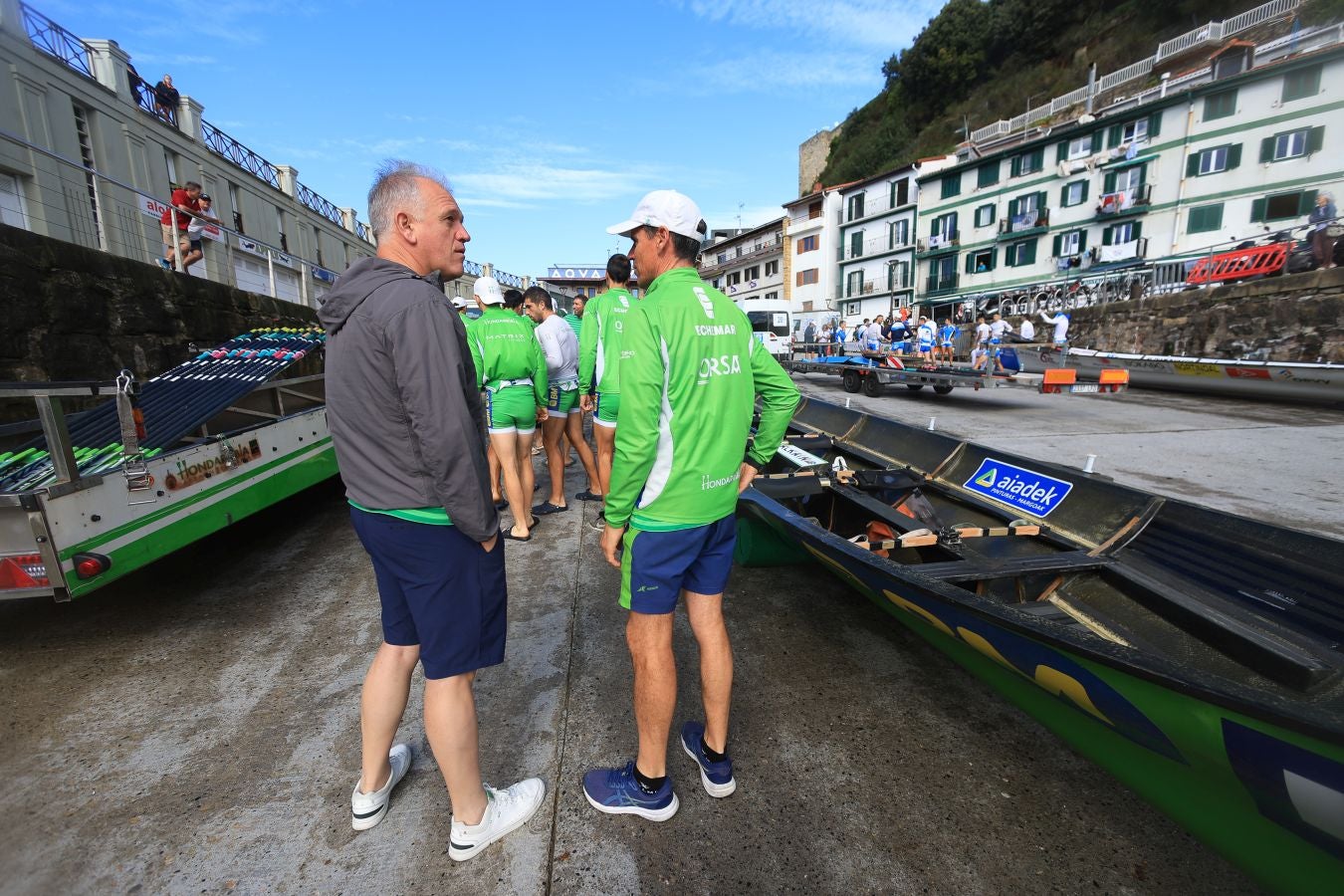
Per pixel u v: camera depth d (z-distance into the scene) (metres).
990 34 44.03
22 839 1.79
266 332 6.52
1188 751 1.44
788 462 4.72
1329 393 9.70
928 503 3.58
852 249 40.59
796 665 2.77
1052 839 1.81
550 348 4.84
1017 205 30.12
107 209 9.41
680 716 2.42
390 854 1.75
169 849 1.76
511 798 1.86
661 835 1.83
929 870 1.70
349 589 3.61
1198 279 15.32
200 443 3.36
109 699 2.51
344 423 1.50
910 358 13.09
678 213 1.71
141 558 2.88
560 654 2.86
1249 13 28.06
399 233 1.58
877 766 2.12
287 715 2.40
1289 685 1.96
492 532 1.56
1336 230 12.21
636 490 1.65
